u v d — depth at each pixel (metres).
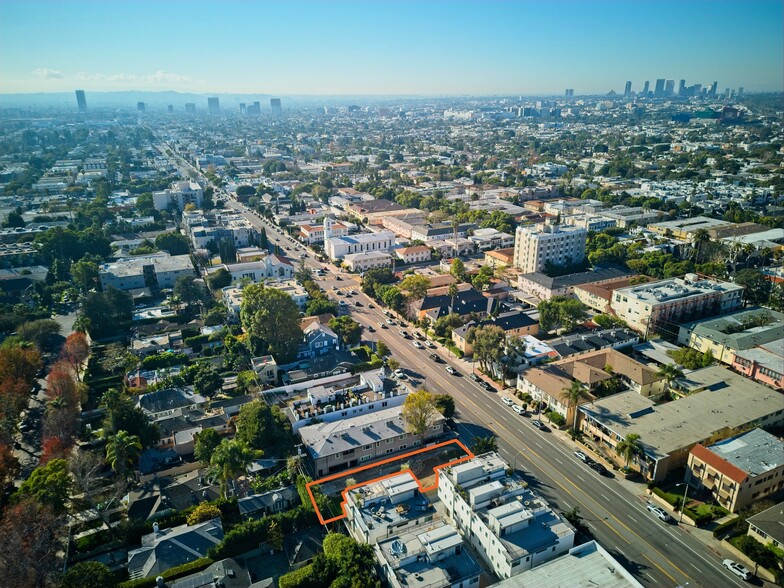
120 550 117.06
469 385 183.25
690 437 139.00
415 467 143.38
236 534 113.12
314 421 157.88
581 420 153.75
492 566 107.81
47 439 149.12
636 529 120.50
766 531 111.44
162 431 153.12
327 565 103.25
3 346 192.38
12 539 104.06
